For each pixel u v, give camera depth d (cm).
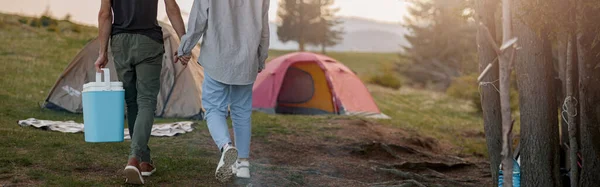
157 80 488
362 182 581
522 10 410
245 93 498
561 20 413
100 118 467
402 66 5653
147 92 480
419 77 5469
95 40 1017
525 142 452
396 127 1133
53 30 2353
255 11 472
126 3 477
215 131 471
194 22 466
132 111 508
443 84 5184
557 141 448
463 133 1255
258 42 477
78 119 937
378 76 2891
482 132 1270
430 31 5528
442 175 689
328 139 843
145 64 480
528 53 437
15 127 747
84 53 1016
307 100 1316
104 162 550
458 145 1061
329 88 1327
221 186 498
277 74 1301
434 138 1063
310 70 1340
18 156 547
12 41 1875
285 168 603
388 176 634
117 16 482
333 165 665
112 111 468
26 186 456
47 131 728
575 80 482
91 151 596
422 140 985
